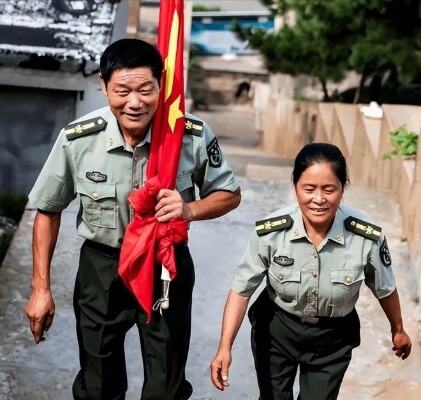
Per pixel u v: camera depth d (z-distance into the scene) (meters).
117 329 3.31
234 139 21.83
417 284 5.12
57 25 8.28
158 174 3.05
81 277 3.29
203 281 5.20
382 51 12.30
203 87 26.11
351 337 3.27
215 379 3.19
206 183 3.24
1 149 8.65
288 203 6.54
